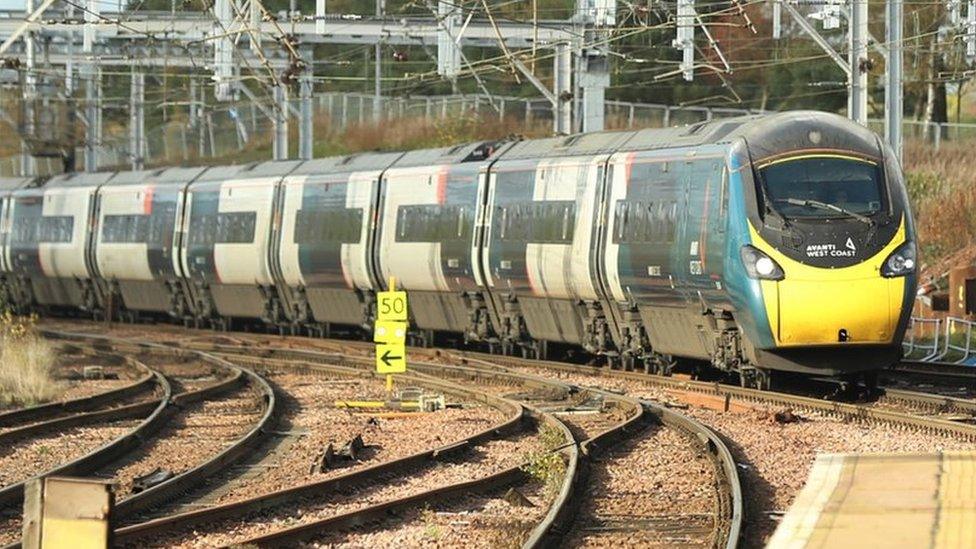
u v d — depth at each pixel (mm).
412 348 121500
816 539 22656
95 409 85000
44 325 167625
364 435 70000
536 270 105188
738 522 42125
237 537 44094
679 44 114438
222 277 148000
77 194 171750
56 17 139375
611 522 46312
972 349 110438
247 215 143000
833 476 27078
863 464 28109
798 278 78000
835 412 72875
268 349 121625
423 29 125875
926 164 176000
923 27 179750
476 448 64188
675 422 69938
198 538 43719
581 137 104438
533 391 89188
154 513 49531
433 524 46094
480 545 43000
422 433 70562
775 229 79125
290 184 137750
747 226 80000
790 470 55094
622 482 53969
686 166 87438
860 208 79500
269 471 59438
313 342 132375
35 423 77812
